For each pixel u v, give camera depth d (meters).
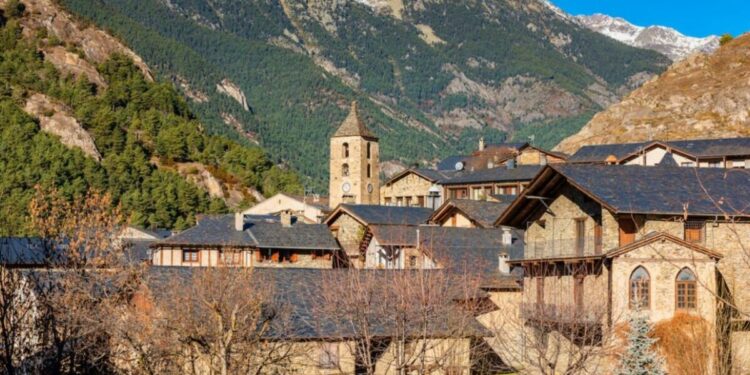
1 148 173.38
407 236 80.00
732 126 176.62
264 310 48.69
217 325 39.94
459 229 81.62
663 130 181.75
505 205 91.25
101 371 41.66
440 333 49.78
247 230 93.50
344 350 51.34
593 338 51.47
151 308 44.53
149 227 155.88
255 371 43.69
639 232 60.28
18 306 40.97
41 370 39.84
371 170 153.12
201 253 90.44
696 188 62.59
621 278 58.31
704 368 50.03
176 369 41.09
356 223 99.06
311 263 94.25
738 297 60.44
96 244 49.50
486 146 179.12
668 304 57.66
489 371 59.25
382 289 48.81
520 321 61.72
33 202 51.28
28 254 50.69
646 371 52.38
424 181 131.12
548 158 153.00
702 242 60.66
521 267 70.88
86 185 171.75
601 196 60.38
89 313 41.84
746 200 61.50
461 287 53.72
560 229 65.88
